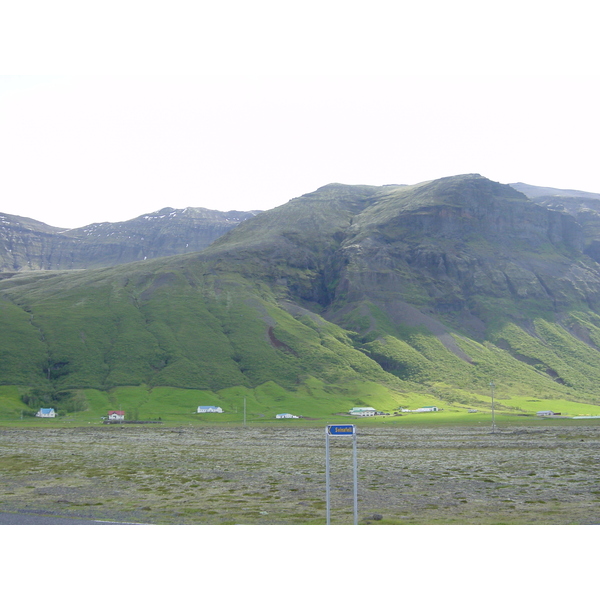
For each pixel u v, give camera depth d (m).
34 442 151.38
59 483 73.62
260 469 89.50
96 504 57.06
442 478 77.88
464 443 143.38
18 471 87.12
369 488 69.19
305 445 142.88
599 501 58.38
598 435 162.12
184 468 90.94
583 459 101.44
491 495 63.19
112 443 149.25
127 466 93.94
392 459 106.06
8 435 179.88
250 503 58.19
